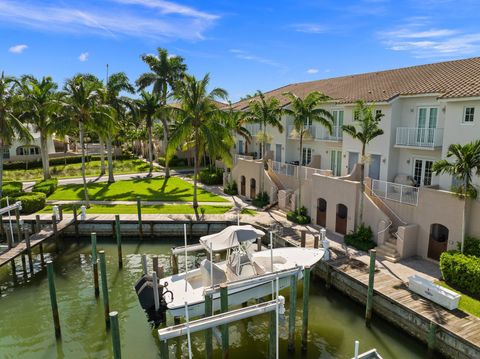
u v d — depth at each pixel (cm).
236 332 1484
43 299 1741
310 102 2444
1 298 1750
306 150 3272
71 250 2381
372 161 2491
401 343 1395
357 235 2114
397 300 1448
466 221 1700
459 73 2288
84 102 2894
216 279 1520
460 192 1650
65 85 2995
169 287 1512
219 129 2847
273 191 2956
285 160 3444
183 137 2762
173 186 3903
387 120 2355
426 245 1881
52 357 1331
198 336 1466
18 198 2761
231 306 1620
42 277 1975
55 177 4478
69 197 3347
